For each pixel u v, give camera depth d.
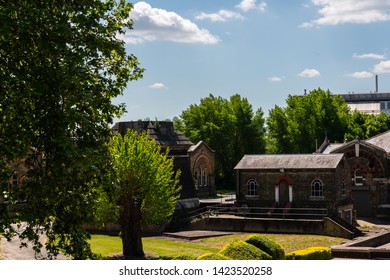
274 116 122.69
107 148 26.69
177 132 81.06
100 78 27.08
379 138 80.94
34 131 24.77
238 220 63.09
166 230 63.16
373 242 56.50
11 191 24.08
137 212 45.81
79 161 23.44
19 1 24.84
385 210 75.19
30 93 23.66
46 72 24.23
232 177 120.75
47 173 24.61
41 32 24.77
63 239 25.12
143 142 47.03
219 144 119.69
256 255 31.83
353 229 60.19
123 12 27.69
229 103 129.12
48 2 25.70
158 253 47.19
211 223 64.31
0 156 23.42
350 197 68.81
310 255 42.94
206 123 120.12
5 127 24.66
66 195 24.67
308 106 120.06
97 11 26.45
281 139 121.62
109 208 44.31
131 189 44.88
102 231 60.62
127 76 27.75
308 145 117.88
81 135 25.05
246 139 120.88
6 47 24.53
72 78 23.92
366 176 76.31
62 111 24.22
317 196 65.31
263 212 67.94
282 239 56.66
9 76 24.25
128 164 44.50
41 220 24.23
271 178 68.12
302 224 60.44
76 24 24.98
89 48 25.38
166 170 48.88
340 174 66.31
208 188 96.94
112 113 27.14
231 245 32.44
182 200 68.81
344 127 118.81
